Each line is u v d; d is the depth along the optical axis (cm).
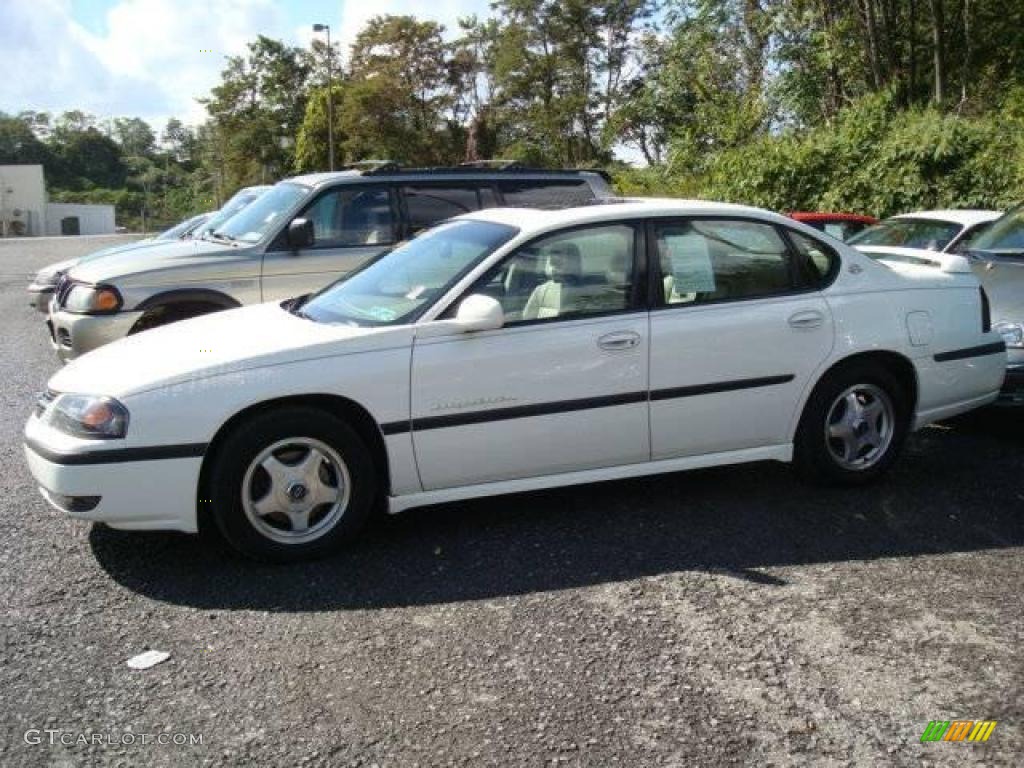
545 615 375
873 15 1788
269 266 754
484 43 5616
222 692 319
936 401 534
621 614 376
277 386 411
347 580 409
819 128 1788
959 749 290
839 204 1566
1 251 3134
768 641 354
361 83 5341
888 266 538
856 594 394
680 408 474
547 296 457
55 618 372
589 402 456
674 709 309
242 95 6769
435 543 449
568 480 465
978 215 871
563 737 294
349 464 428
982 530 466
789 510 492
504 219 495
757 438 498
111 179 12694
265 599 390
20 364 923
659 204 500
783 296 497
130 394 399
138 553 436
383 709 309
